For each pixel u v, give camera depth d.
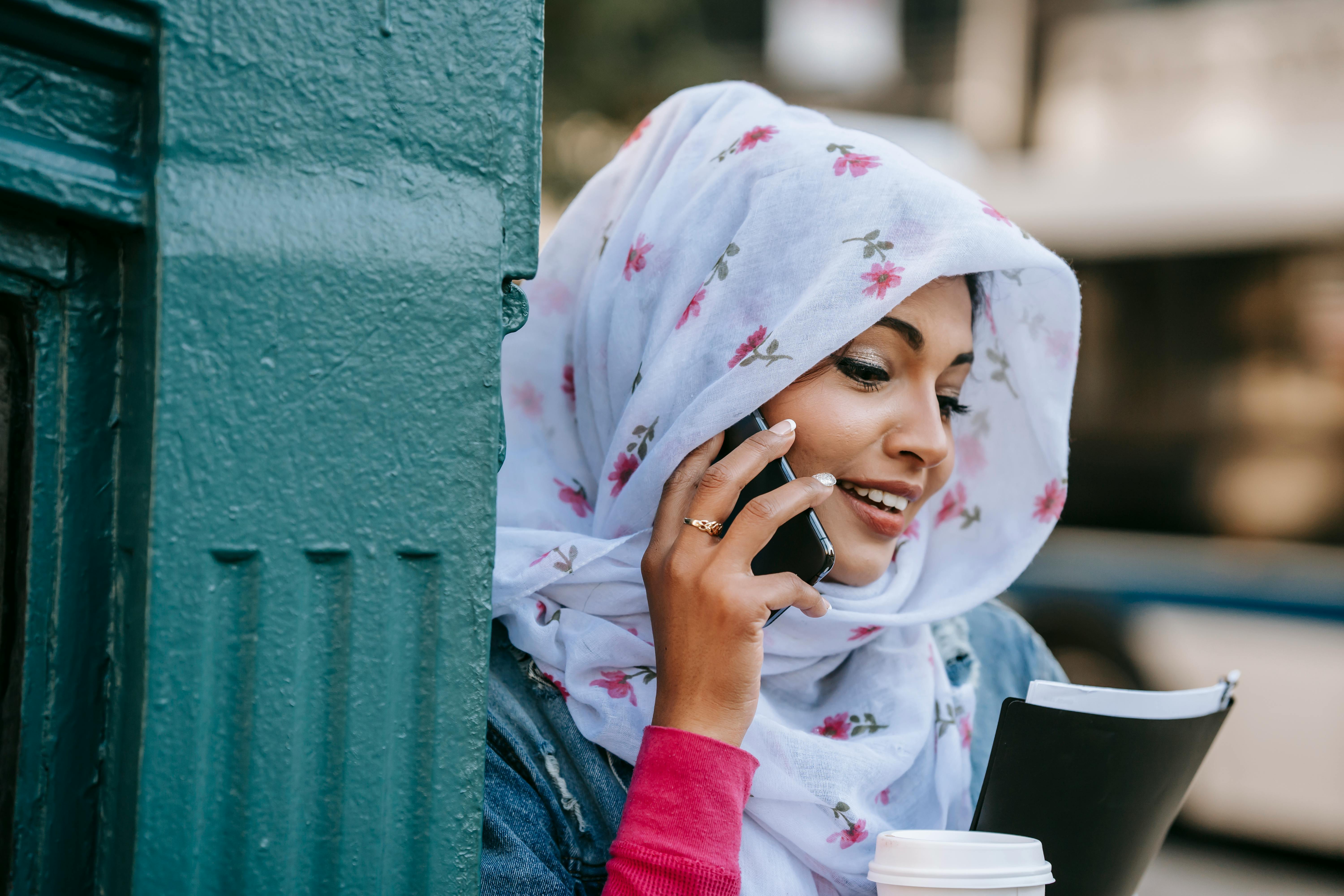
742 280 1.27
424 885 0.89
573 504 1.43
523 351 1.48
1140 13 5.39
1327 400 4.34
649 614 1.29
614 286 1.41
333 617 0.86
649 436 1.29
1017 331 1.51
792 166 1.28
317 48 0.85
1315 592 4.27
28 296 0.80
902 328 1.25
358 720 0.87
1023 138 5.63
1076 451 4.88
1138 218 4.77
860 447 1.25
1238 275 4.55
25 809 0.81
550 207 4.61
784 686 1.39
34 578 0.80
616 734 1.21
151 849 0.79
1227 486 4.53
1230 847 4.48
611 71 4.47
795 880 1.23
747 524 1.12
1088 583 4.84
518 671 1.28
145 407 0.80
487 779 1.20
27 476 0.81
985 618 1.67
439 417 0.88
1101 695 1.17
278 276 0.83
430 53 0.89
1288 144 4.67
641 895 1.03
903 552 1.50
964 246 1.22
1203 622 4.55
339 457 0.85
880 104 6.82
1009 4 5.73
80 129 0.79
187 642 0.80
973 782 1.51
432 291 0.88
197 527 0.80
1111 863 1.23
